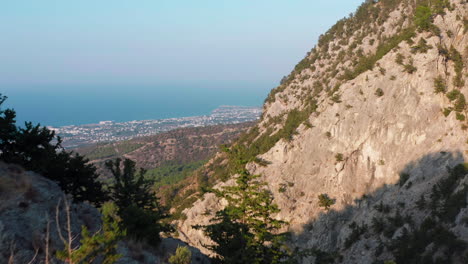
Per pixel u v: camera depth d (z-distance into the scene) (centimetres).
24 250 1234
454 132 5609
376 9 10850
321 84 10412
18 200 1476
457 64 6066
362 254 5084
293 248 6244
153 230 2083
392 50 7050
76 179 2697
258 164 7494
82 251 1002
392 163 6244
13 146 2492
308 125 7475
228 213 2222
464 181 4409
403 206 5203
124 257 1636
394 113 6412
